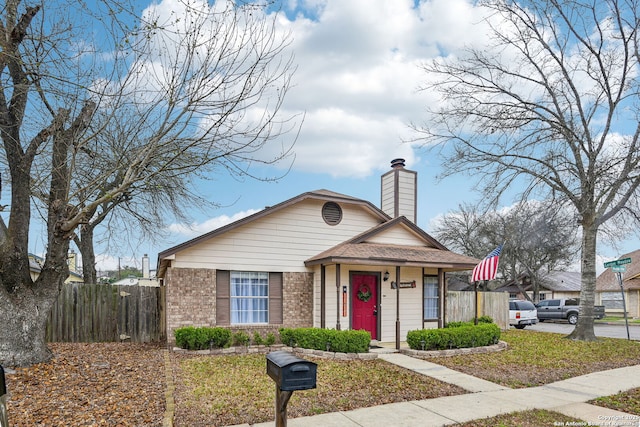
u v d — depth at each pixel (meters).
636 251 38.47
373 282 14.49
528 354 11.90
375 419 6.12
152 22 7.41
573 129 14.98
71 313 13.84
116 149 9.27
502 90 15.80
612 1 14.50
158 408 6.38
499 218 34.41
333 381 8.37
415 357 11.22
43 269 8.99
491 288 43.38
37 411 6.11
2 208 8.11
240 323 13.00
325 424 5.89
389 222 14.78
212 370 9.13
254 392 7.37
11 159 8.71
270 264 13.45
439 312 14.70
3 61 7.55
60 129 8.60
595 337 15.07
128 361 9.86
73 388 7.31
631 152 14.26
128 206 16.22
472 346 12.32
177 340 11.38
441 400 7.22
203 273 12.54
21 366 8.43
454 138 15.77
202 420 5.95
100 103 7.82
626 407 6.93
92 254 17.42
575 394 7.75
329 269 13.75
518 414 6.46
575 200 15.31
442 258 14.38
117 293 14.33
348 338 11.05
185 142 9.86
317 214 14.32
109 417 5.93
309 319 13.80
